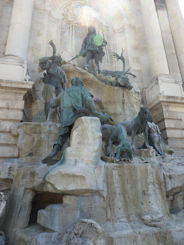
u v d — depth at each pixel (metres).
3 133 8.25
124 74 12.11
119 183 4.58
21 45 11.20
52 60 10.14
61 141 5.92
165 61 13.43
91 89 11.12
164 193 4.85
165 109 11.12
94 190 4.24
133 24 16.95
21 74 9.88
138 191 4.59
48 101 9.34
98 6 18.16
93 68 14.30
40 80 11.03
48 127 7.55
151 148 6.78
